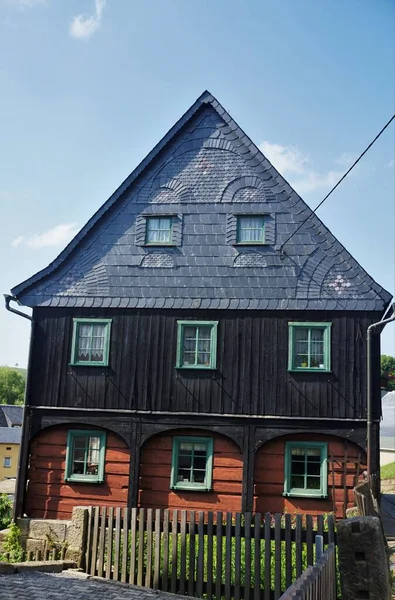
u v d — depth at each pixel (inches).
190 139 802.8
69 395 752.3
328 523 387.2
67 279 781.3
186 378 735.7
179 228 778.8
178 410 729.0
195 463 724.7
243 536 429.1
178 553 440.1
